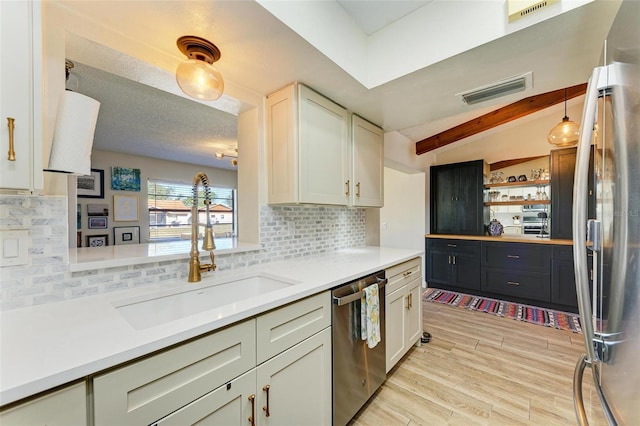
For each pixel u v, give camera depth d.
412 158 3.95
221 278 1.43
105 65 1.30
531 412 1.60
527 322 2.91
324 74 1.54
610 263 0.76
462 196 4.02
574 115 3.55
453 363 2.13
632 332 0.62
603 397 0.79
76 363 0.62
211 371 0.88
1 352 0.67
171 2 1.01
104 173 4.53
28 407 0.57
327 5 1.38
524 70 1.51
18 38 0.74
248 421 0.99
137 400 0.72
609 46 0.79
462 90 1.74
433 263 4.18
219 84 1.25
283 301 1.10
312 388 1.27
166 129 3.24
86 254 1.34
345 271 1.60
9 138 0.73
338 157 1.94
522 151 3.92
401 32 1.55
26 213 0.97
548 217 3.63
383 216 4.77
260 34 1.20
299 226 2.11
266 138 1.82
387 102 1.92
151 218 5.12
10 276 0.94
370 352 1.67
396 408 1.65
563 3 1.09
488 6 1.27
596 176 0.90
